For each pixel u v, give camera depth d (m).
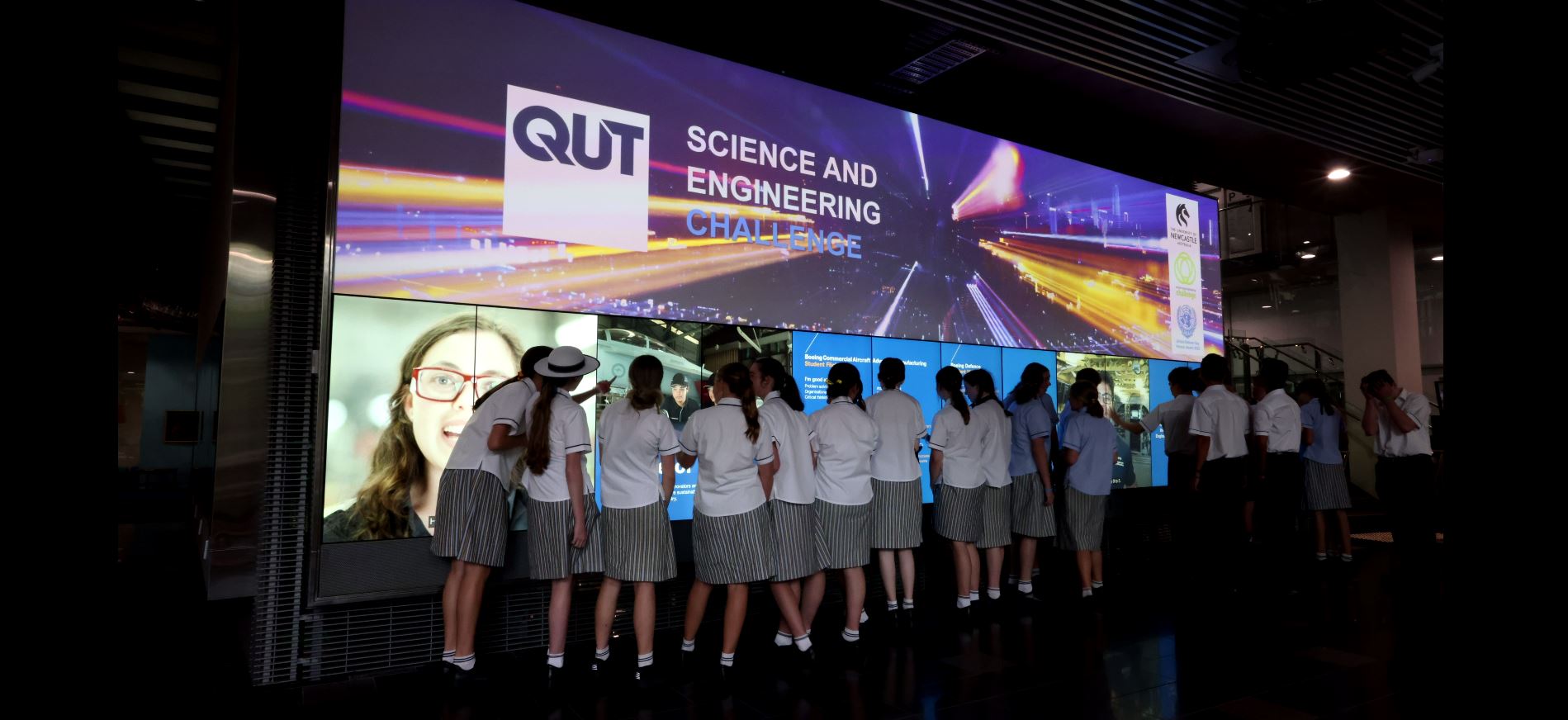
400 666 3.97
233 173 3.95
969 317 6.18
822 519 4.43
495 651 4.21
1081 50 5.55
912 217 5.96
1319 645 4.28
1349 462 9.97
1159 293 7.43
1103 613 5.04
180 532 9.27
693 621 4.10
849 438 4.45
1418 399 5.98
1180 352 7.54
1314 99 6.43
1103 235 7.07
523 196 4.41
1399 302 9.41
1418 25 5.46
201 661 4.06
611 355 4.62
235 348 3.94
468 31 4.32
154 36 4.88
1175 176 7.73
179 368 12.43
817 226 5.49
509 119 4.40
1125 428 6.84
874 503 4.77
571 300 4.51
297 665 3.78
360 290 3.93
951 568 5.88
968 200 6.27
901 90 6.08
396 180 4.05
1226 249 13.73
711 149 5.09
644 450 3.88
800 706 3.44
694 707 3.44
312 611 3.82
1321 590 5.65
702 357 4.94
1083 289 6.88
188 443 11.72
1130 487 6.94
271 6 4.07
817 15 5.22
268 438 3.89
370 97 4.02
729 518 3.89
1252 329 15.35
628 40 4.84
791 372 5.27
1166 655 4.13
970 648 4.28
